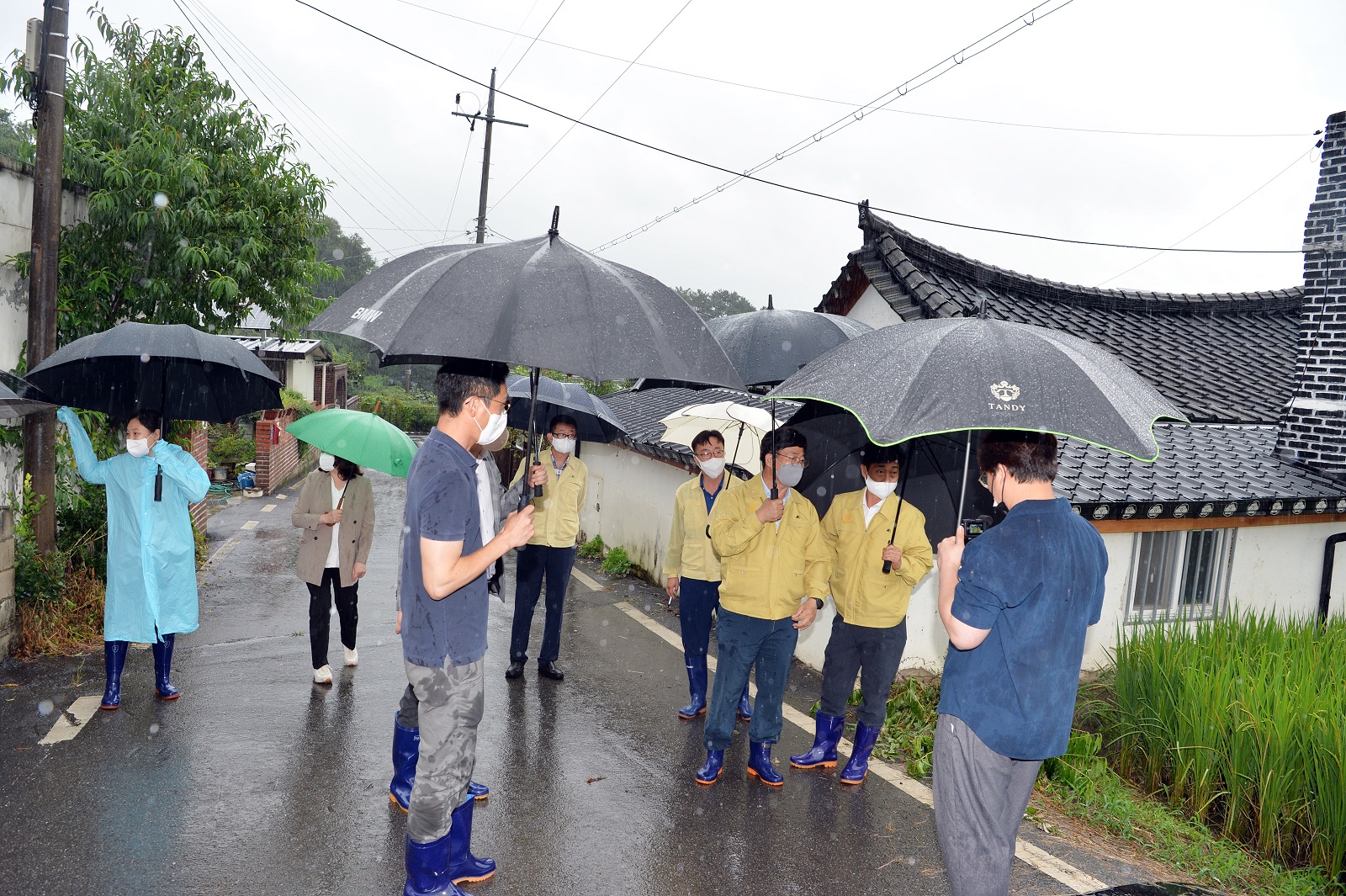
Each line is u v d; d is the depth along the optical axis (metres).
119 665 5.48
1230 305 14.76
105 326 8.52
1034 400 2.86
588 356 3.13
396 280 3.61
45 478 7.20
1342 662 6.09
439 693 3.23
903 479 4.54
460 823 3.67
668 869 4.00
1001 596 2.74
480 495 3.68
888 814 4.70
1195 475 8.20
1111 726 6.25
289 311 10.14
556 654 6.61
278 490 18.52
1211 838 4.98
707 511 5.71
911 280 11.27
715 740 4.85
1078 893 4.00
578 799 4.64
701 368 3.51
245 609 8.32
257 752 4.96
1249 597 8.52
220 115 9.28
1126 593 7.93
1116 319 13.57
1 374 5.48
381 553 11.85
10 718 5.30
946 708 2.92
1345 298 8.84
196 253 8.49
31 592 6.76
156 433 5.42
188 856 3.85
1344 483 8.84
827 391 3.26
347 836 4.07
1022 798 2.95
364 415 5.88
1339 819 4.71
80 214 8.48
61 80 7.14
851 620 4.94
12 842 3.88
